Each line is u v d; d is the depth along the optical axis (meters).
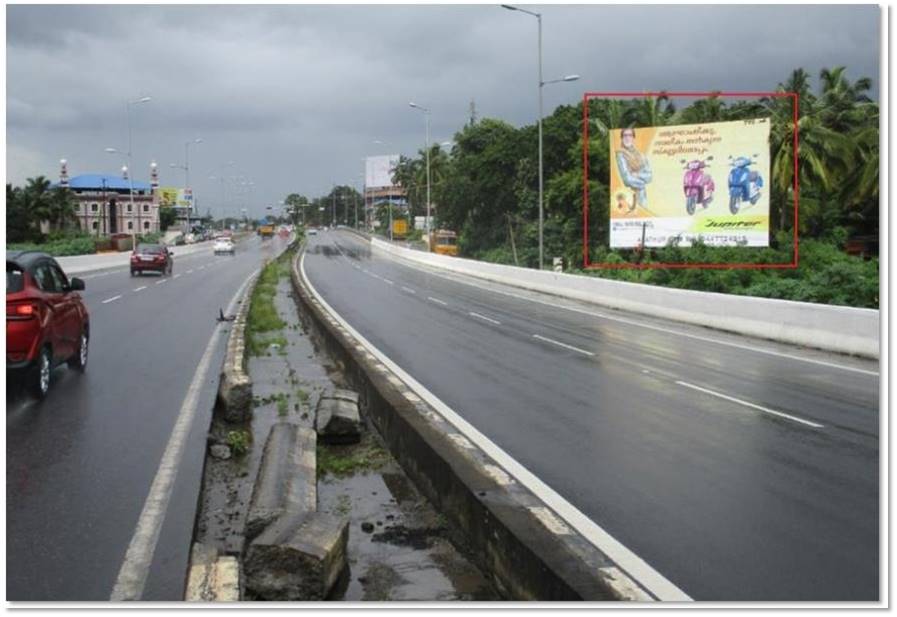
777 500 7.26
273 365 15.38
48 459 8.47
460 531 6.63
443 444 7.75
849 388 13.14
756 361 16.27
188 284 38.16
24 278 11.48
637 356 16.89
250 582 5.40
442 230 76.50
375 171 159.25
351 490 7.98
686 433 9.85
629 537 6.32
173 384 12.76
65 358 12.91
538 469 8.20
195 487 7.59
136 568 5.73
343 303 29.53
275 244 105.25
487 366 15.19
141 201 126.25
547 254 54.03
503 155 68.50
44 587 5.41
